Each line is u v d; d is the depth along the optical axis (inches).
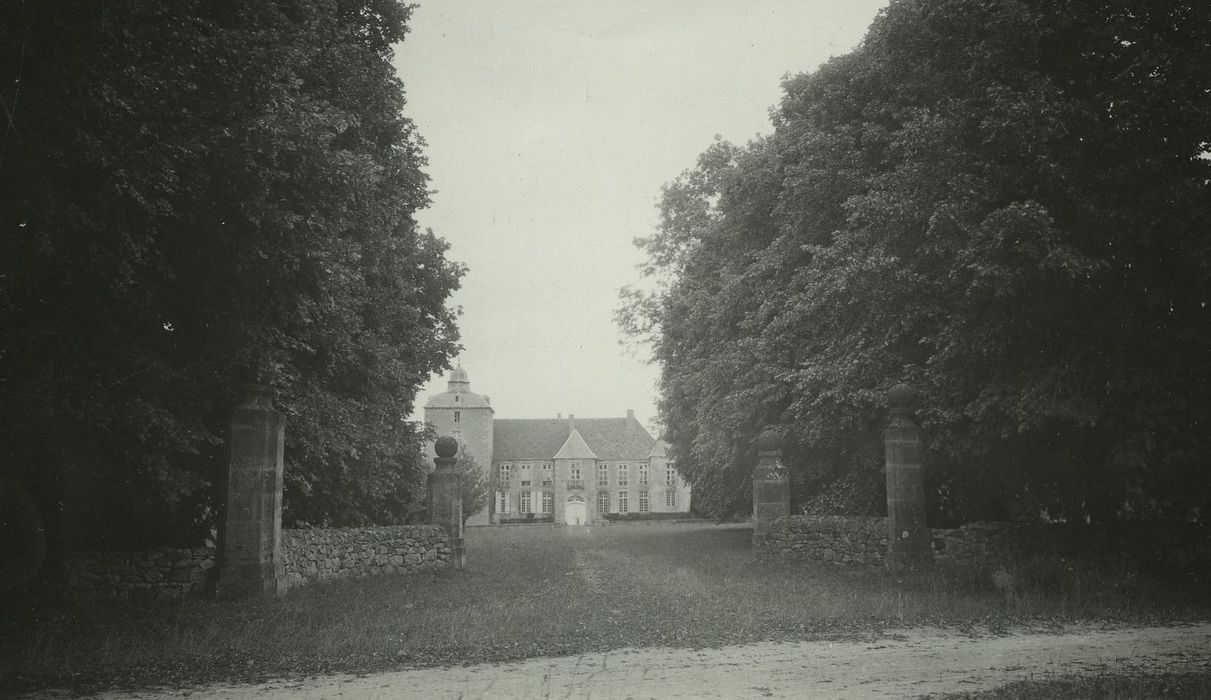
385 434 886.4
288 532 636.7
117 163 406.6
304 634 431.2
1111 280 575.8
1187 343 546.6
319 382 754.8
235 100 478.3
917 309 700.0
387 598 593.0
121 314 482.6
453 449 905.5
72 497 543.2
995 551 665.0
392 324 899.4
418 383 1056.2
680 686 313.0
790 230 951.0
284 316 564.1
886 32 732.0
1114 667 345.1
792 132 1018.7
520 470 4320.9
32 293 449.7
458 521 896.3
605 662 361.7
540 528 2561.5
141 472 518.0
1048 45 605.0
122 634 435.2
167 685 326.0
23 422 455.8
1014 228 547.5
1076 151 560.4
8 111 390.0
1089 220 551.8
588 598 581.6
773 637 422.0
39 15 394.3
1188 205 529.3
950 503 832.9
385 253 808.9
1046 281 567.5
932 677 326.6
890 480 721.6
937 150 637.9
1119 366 567.5
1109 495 666.8
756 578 714.2
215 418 608.1
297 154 506.3
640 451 4365.2
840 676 329.4
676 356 1469.0
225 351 548.4
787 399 1003.9
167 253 494.0
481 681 325.1
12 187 396.2
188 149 441.4
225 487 576.7
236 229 495.2
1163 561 602.5
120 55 420.2
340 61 687.7
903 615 482.3
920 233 689.0
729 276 1121.4
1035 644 401.7
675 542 1391.5
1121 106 543.5
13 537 526.6
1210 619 472.7
